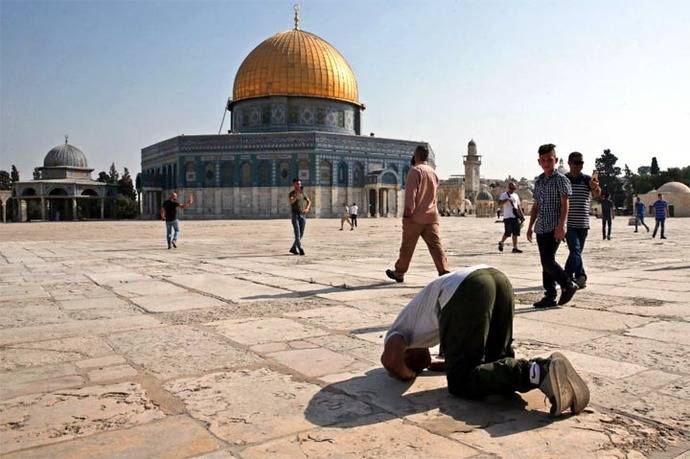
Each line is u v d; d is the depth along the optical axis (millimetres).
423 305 3926
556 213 6707
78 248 18484
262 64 58312
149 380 3994
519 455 2783
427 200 8617
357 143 57531
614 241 21234
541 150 6922
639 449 2859
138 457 2773
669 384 3844
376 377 4062
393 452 2818
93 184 65438
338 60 60656
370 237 25562
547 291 6812
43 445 2924
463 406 3484
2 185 105375
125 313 6480
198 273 10500
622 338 5145
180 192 57312
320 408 3439
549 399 3307
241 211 56156
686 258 13406
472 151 98000
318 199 54906
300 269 11172
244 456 2777
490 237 24719
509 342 3861
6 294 7957
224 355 4641
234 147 56312
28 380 4012
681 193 68000
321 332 5457
